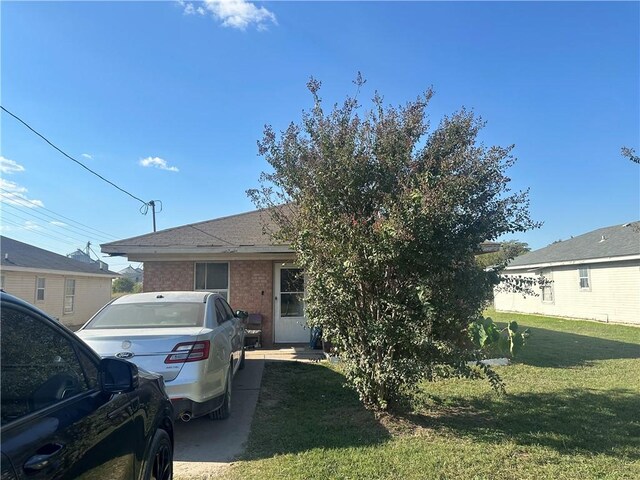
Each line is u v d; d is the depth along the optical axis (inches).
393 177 232.5
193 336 211.3
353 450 194.2
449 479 167.6
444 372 215.9
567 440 205.3
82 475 90.2
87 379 106.9
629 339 556.7
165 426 150.0
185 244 458.9
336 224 220.1
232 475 174.2
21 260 831.7
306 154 239.8
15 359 85.5
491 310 1197.7
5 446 72.5
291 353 441.4
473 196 219.6
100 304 1122.7
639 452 192.2
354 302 229.3
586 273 882.1
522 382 315.3
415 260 206.5
